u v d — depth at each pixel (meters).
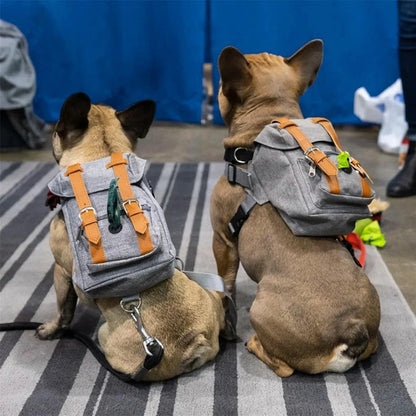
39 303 2.38
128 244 1.65
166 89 5.31
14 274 2.62
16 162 4.29
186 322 1.79
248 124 2.06
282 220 1.89
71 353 2.04
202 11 5.00
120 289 1.68
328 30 4.99
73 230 1.71
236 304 2.36
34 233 3.07
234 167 2.02
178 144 4.82
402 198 3.57
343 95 5.18
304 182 1.77
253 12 4.96
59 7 4.97
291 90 2.10
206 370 1.93
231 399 1.79
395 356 2.00
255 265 1.93
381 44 5.02
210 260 2.73
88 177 1.75
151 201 1.77
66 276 1.95
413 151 3.57
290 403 1.77
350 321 1.73
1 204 3.48
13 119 4.48
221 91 2.16
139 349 1.76
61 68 5.16
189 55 5.13
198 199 3.54
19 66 4.39
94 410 1.75
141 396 1.81
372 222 2.91
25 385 1.87
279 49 5.07
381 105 4.61
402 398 1.79
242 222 1.98
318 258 1.81
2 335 2.15
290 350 1.79
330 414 1.72
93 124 1.89
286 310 1.77
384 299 2.38
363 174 1.82
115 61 5.23
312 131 1.86
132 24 5.10
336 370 1.83
